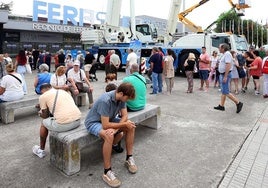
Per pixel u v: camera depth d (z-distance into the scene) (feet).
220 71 23.72
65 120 12.65
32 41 103.81
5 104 19.60
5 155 14.24
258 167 13.00
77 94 23.82
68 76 24.25
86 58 46.55
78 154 12.31
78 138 12.22
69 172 12.04
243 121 20.93
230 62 22.85
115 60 35.35
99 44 63.98
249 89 37.65
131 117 15.26
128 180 11.78
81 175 12.16
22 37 100.99
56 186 11.21
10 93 20.06
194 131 18.38
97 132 11.99
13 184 11.34
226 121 20.90
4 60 28.50
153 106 18.51
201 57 35.17
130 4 59.57
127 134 12.55
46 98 12.94
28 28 97.71
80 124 13.94
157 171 12.60
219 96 31.48
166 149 15.19
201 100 29.07
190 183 11.56
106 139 11.52
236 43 48.49
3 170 12.56
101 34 63.52
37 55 67.21
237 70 33.22
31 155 14.24
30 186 11.19
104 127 12.00
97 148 15.12
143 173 12.41
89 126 12.56
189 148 15.35
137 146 15.58
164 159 13.88
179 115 22.54
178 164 13.33
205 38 49.67
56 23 104.58
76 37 116.57
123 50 59.11
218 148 15.37
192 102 27.96
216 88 37.63
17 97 20.43
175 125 19.70
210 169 12.82
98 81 43.93
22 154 14.38
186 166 13.12
